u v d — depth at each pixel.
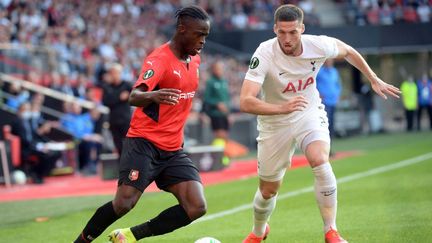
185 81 21.31
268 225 26.59
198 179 21.69
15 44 74.38
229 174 53.19
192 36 20.92
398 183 40.78
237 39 100.94
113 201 21.20
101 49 84.94
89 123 60.84
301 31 21.80
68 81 68.62
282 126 22.62
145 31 98.38
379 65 107.50
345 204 33.69
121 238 21.50
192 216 21.27
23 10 82.56
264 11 111.25
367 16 110.44
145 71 20.75
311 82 22.75
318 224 28.84
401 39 103.81
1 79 64.12
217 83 59.28
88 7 95.31
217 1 109.44
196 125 71.50
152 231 21.58
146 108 21.30
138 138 21.41
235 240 26.22
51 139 59.81
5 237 29.17
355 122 94.31
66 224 32.22
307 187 41.34
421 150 62.66
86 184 51.09
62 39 80.75
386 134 92.81
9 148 51.50
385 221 28.45
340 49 22.94
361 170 49.09
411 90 95.94
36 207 39.22
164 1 107.25
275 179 23.39
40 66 73.56
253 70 22.08
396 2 112.44
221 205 36.16
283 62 22.23
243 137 77.50
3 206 40.09
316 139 22.23
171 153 21.69
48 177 57.12
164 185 21.77
